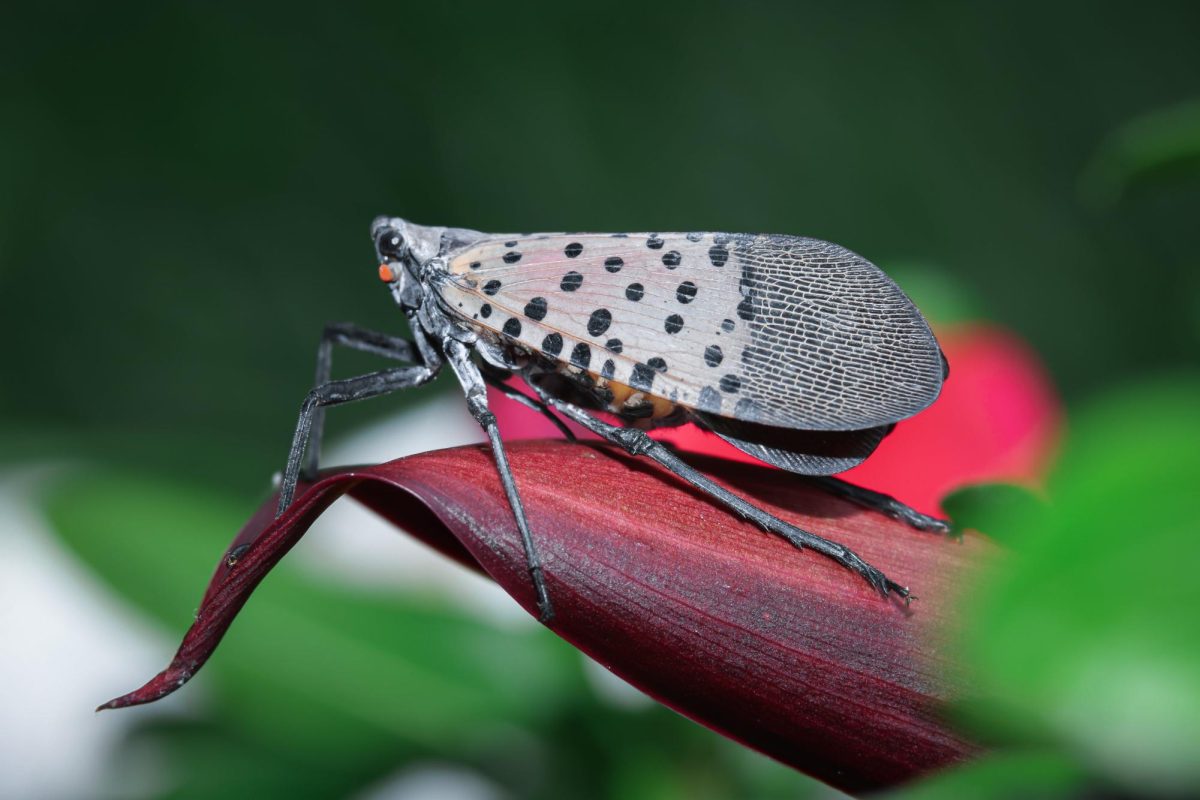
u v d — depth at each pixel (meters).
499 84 0.57
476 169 0.56
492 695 0.18
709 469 0.17
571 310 0.17
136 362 0.52
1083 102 0.54
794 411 0.17
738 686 0.16
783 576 0.16
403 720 0.18
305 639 0.18
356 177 0.56
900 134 0.55
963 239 0.52
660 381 0.17
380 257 0.18
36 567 0.19
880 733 0.16
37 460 0.21
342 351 0.52
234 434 0.50
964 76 0.55
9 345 0.53
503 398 0.19
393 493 0.17
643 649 0.16
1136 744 0.08
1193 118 0.17
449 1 0.59
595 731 0.18
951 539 0.17
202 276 0.54
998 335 0.18
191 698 0.18
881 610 0.16
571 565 0.16
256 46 0.58
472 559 0.17
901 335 0.17
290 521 0.16
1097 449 0.09
